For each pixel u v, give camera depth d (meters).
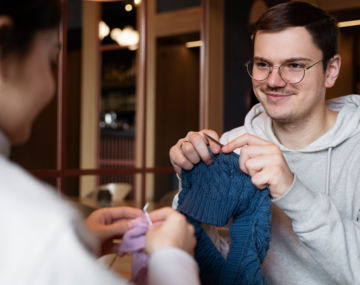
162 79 4.98
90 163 5.29
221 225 0.92
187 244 0.60
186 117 5.48
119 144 5.20
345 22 3.60
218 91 3.42
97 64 5.19
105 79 5.43
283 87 1.04
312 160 1.15
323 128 1.14
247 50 3.70
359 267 0.90
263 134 1.25
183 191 1.00
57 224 0.39
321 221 0.88
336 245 0.89
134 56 5.07
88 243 0.43
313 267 1.11
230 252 0.93
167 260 0.52
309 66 1.03
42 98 0.49
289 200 0.88
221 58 3.42
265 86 1.06
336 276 0.93
